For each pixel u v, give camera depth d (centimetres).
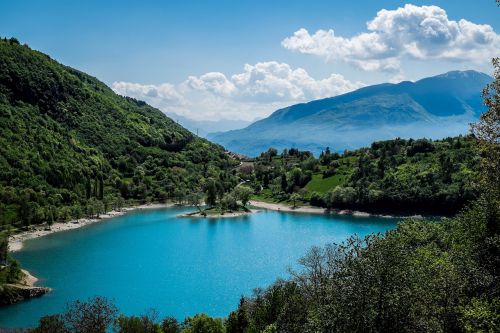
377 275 3066
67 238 18650
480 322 3139
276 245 17462
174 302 10869
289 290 6209
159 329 6881
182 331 7106
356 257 3288
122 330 6619
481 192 4731
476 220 4312
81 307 5825
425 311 3216
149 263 14650
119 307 10419
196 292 11625
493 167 4012
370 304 3020
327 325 3098
